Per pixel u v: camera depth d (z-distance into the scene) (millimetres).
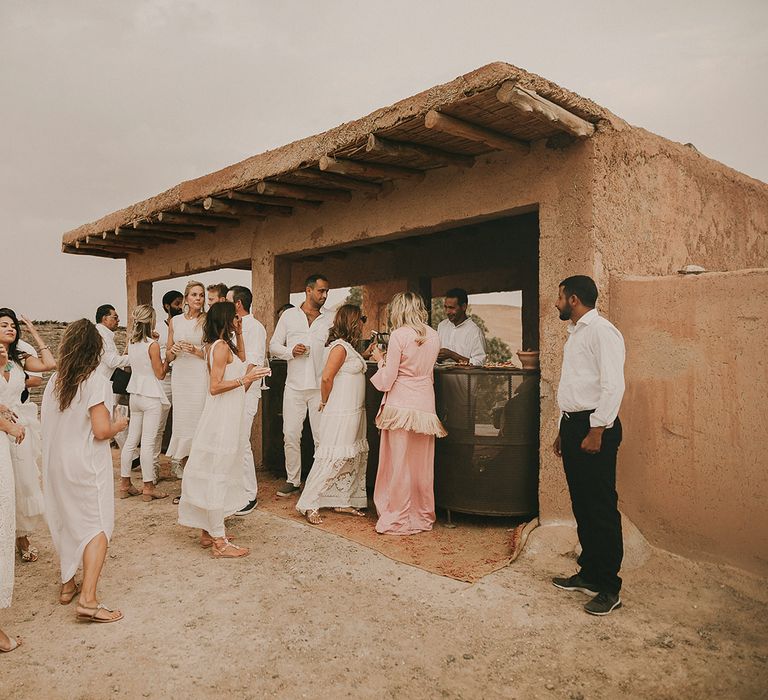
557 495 4680
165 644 3244
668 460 4293
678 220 5371
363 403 5520
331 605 3707
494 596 3822
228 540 4855
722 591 3879
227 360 4539
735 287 3979
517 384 5059
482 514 5129
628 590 3912
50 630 3408
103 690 2826
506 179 4891
